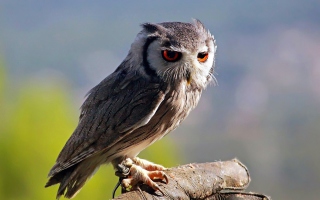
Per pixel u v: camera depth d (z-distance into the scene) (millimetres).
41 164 13055
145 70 6113
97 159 6223
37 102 13625
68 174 6207
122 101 6059
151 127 6117
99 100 6230
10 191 12773
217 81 6418
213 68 6383
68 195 6301
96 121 6117
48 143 13250
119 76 6281
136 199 4863
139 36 6195
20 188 12867
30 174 12867
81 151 6102
